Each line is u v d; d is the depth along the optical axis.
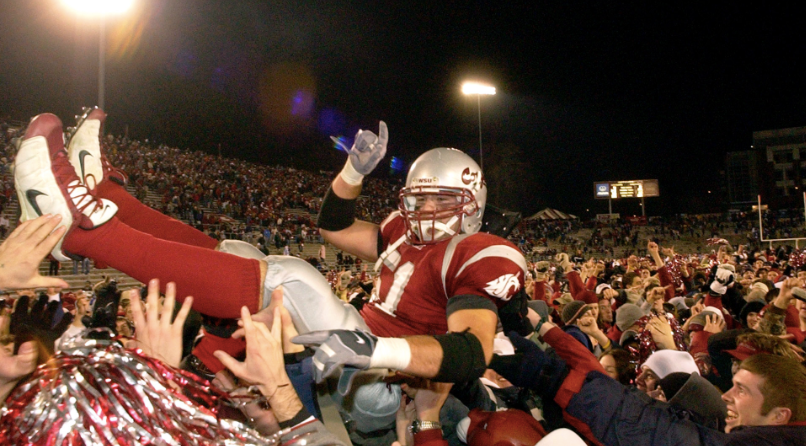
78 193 1.64
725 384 3.78
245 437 1.26
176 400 1.22
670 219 40.94
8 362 1.48
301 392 1.78
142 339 1.44
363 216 28.73
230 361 1.39
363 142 2.12
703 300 6.41
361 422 1.88
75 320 3.52
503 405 2.53
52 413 1.16
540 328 2.05
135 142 27.33
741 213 40.69
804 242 34.25
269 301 1.76
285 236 21.39
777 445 1.82
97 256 1.67
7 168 17.45
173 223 2.10
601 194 43.81
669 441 1.75
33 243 1.45
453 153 2.06
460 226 2.00
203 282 1.67
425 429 1.79
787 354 2.83
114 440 1.15
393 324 1.90
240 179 27.38
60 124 1.66
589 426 1.79
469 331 1.50
